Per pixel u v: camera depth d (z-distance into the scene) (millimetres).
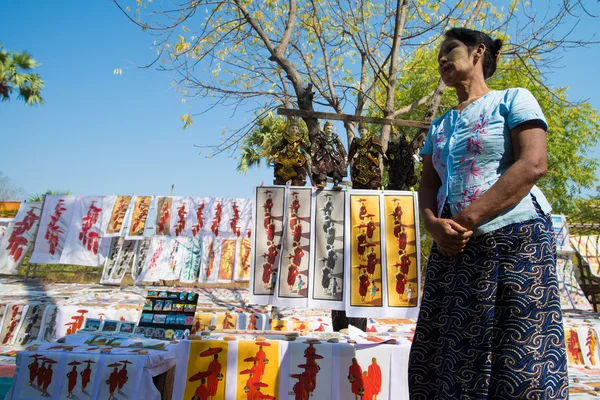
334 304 3139
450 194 1507
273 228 3270
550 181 13141
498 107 1467
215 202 7176
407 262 3217
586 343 5301
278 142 3465
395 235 3262
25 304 5172
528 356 1263
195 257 7609
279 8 6242
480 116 1493
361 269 3195
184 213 7094
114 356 2592
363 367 2576
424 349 1526
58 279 8164
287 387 2535
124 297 5957
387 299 3145
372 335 2949
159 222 7020
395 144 3621
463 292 1392
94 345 2836
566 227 7871
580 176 12961
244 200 7230
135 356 2592
